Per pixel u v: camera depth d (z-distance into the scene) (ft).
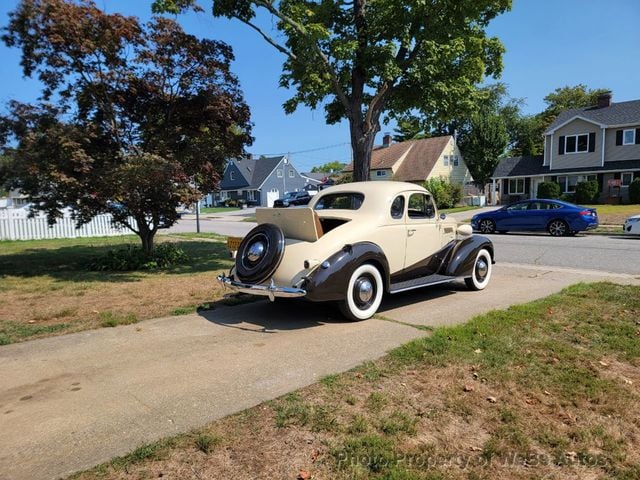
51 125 27.71
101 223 65.21
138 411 11.04
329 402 11.44
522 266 34.50
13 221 58.23
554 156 113.91
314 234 18.39
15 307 21.71
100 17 28.68
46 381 12.94
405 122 44.19
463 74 38.24
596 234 58.49
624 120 102.27
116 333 17.54
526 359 14.16
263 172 204.44
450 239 24.53
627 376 13.05
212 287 26.27
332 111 44.52
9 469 8.71
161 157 30.14
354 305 18.74
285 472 8.66
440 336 16.26
